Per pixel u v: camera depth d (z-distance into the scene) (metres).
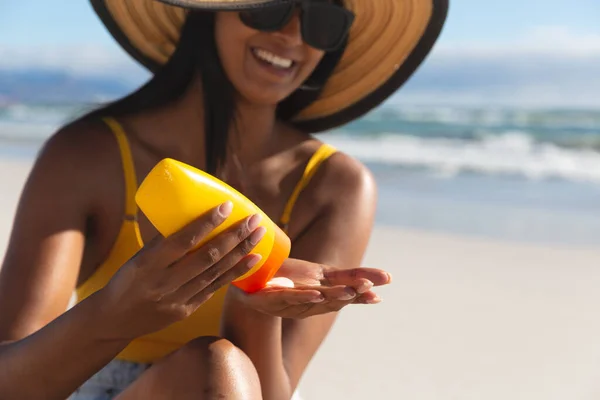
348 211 2.32
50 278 1.93
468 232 6.70
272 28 2.15
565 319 4.54
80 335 1.64
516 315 4.59
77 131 2.12
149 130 2.22
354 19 2.45
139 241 2.10
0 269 2.00
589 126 14.38
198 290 1.55
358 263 2.33
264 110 2.30
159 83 2.25
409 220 7.14
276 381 1.91
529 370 3.81
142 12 2.50
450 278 5.27
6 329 1.87
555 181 9.70
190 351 1.67
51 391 1.73
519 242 6.35
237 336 1.86
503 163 11.38
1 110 17.44
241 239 1.49
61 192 2.01
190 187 1.42
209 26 2.21
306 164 2.39
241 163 2.32
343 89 2.70
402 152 12.58
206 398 1.62
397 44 2.59
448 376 3.69
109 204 2.09
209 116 2.22
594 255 5.94
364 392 3.46
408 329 4.29
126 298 1.55
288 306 1.69
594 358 3.96
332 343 4.06
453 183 9.40
